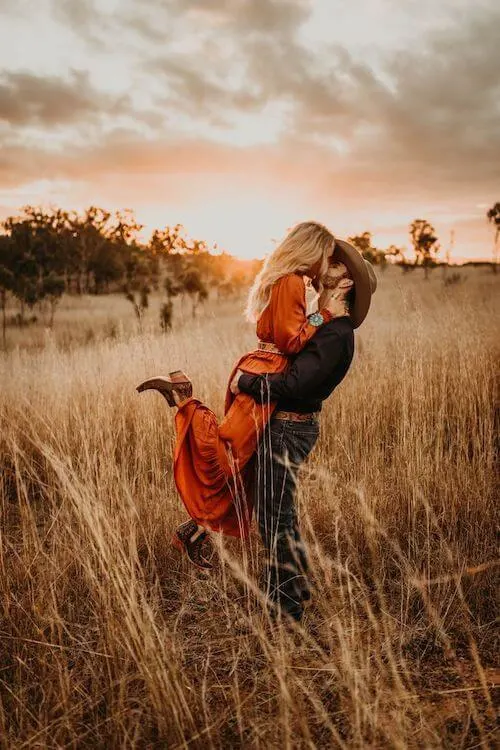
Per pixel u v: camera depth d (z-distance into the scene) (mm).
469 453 4035
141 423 4551
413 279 40875
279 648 2227
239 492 2533
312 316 2291
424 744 1744
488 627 2334
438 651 2232
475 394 4539
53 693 2002
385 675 2008
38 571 2621
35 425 4590
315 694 1984
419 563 2688
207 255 49344
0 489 3883
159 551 3004
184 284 34281
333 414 4426
